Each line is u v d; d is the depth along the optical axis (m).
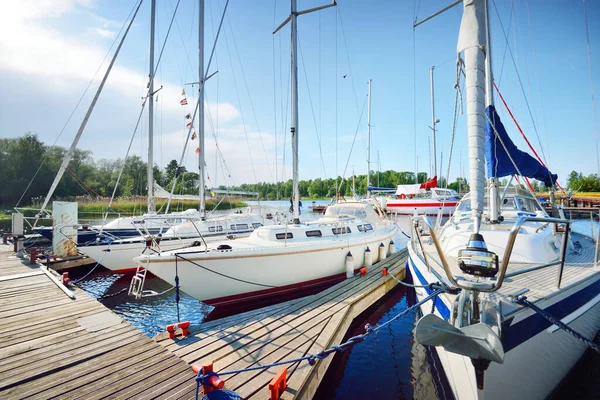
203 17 11.53
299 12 8.33
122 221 11.33
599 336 4.40
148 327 6.33
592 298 3.98
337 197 11.85
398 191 30.67
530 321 3.05
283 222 13.42
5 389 3.15
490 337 2.36
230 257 6.39
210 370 3.13
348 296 6.48
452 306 3.01
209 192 13.54
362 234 9.25
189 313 7.11
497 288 2.62
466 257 2.66
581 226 22.61
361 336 3.22
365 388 4.34
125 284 9.16
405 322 6.58
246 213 13.49
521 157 4.83
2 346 4.07
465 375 2.97
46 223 18.36
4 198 29.42
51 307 5.54
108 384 3.29
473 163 2.86
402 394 4.20
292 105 8.26
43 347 4.06
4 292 6.42
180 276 6.11
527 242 4.75
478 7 3.03
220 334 4.69
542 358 3.26
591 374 4.09
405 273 8.82
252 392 3.27
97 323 4.84
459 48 3.14
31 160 31.59
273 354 4.10
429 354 5.25
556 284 3.67
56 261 9.59
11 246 12.11
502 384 2.85
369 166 23.75
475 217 2.80
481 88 2.93
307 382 3.60
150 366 3.65
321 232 8.25
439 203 25.83
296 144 8.27
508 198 7.05
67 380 3.34
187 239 10.24
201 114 11.34
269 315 5.48
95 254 9.02
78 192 33.97
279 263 6.96
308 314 5.48
